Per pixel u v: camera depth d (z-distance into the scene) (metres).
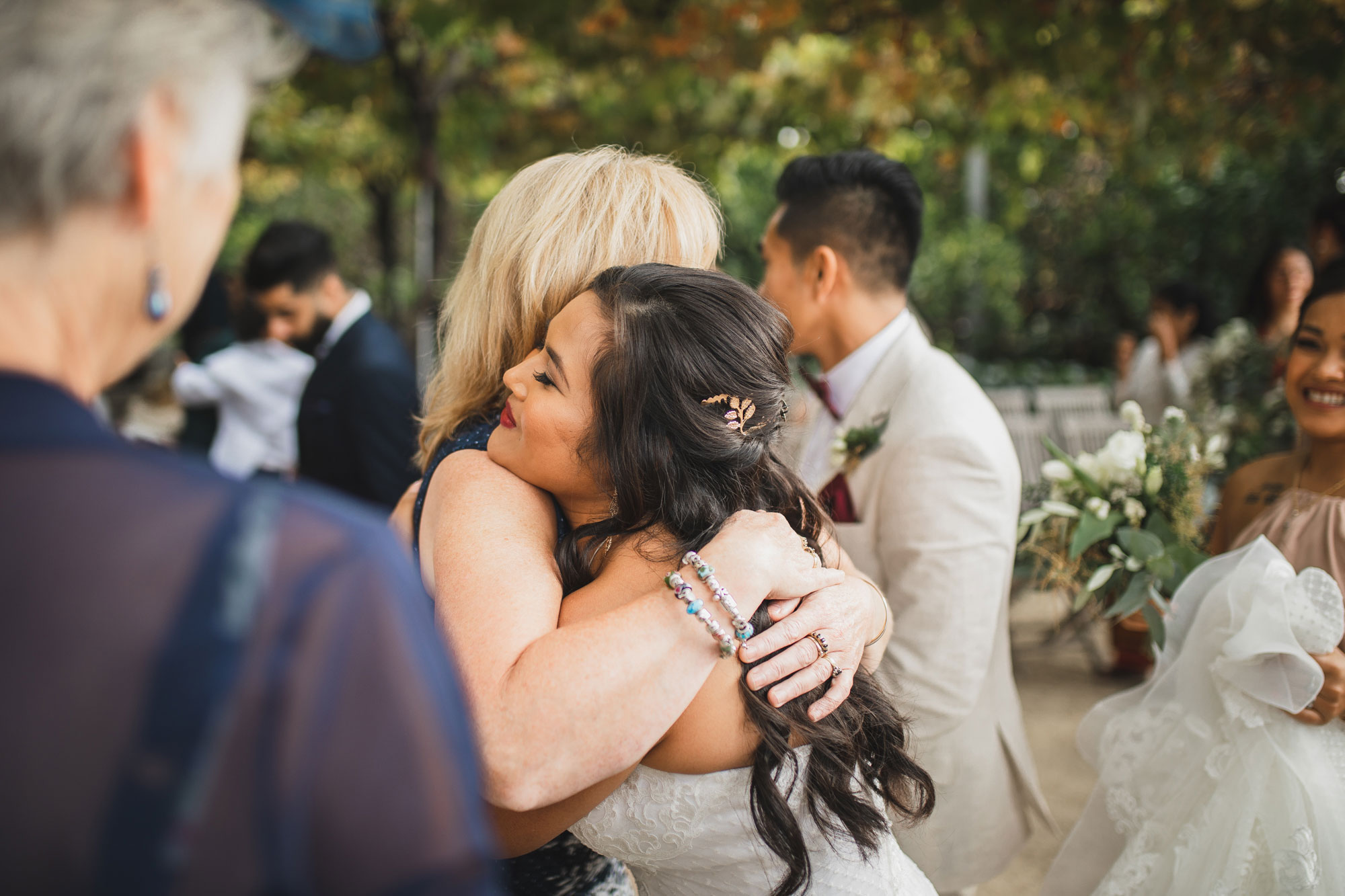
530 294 1.24
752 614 1.01
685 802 1.07
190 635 0.48
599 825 1.10
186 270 0.62
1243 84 4.78
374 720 0.51
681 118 6.66
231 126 0.60
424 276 6.21
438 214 6.23
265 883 0.48
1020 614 4.82
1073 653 4.39
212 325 4.88
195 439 4.35
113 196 0.56
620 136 6.89
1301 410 1.71
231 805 0.48
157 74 0.54
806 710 1.08
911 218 1.99
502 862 1.26
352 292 3.30
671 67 5.05
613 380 1.04
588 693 0.91
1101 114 4.98
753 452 1.08
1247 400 4.16
